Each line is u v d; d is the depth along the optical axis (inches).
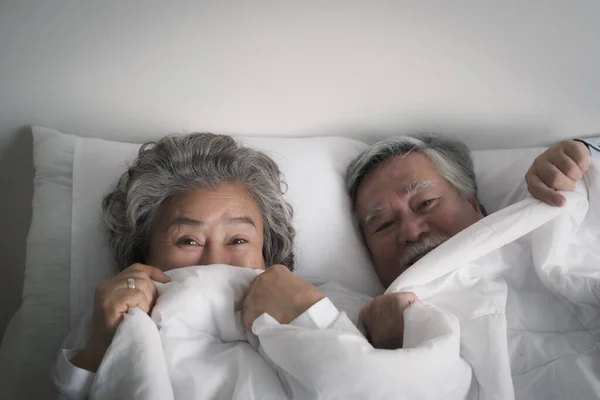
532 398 33.6
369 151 47.5
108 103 48.5
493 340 31.4
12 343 39.1
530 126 53.2
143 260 40.1
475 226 37.4
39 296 40.0
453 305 34.8
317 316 28.9
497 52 50.8
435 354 26.3
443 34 50.0
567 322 36.5
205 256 36.1
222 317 30.9
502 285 36.2
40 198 43.2
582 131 53.0
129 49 47.5
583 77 51.6
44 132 45.8
